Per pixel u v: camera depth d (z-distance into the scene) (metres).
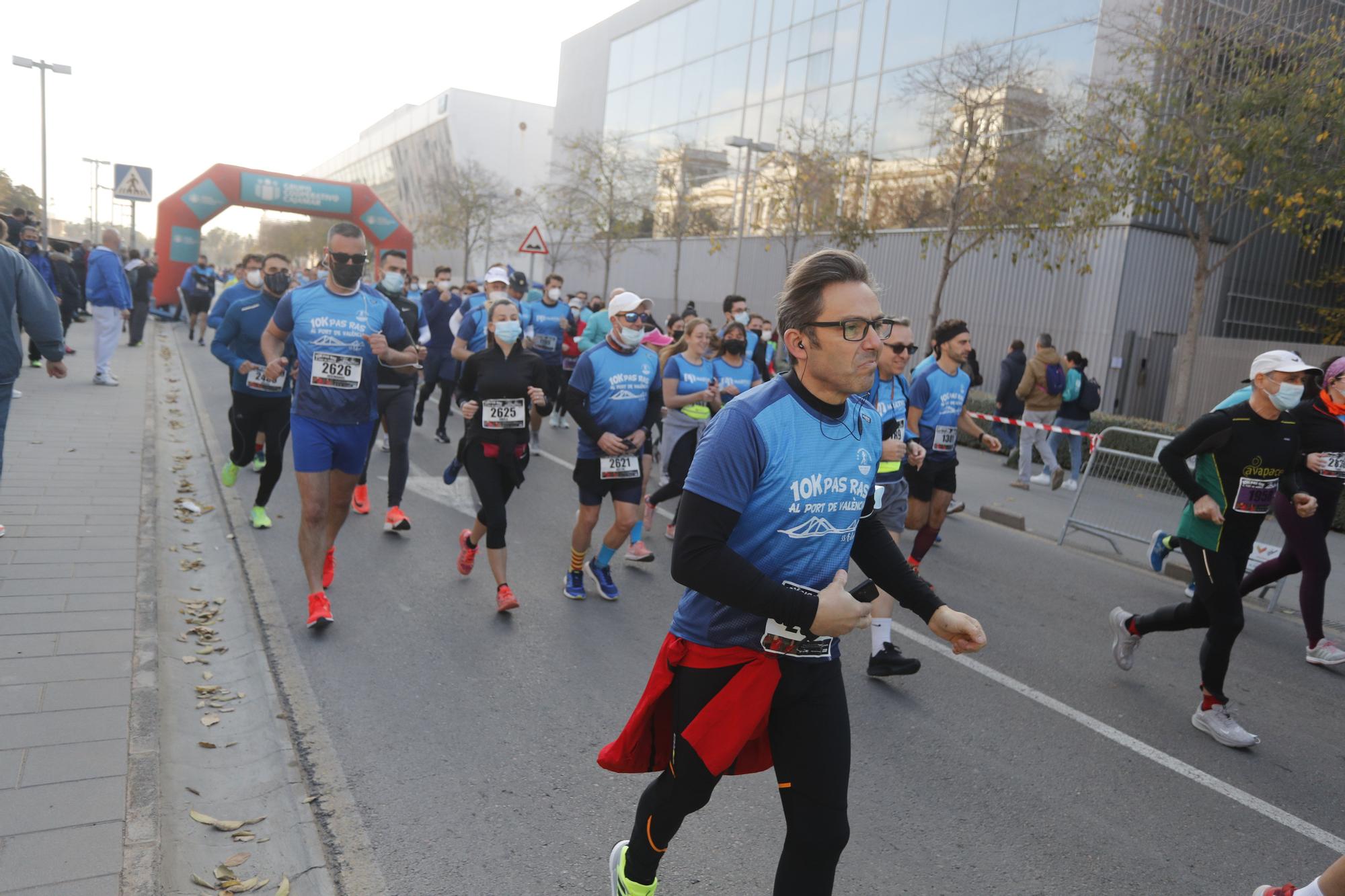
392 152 73.75
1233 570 4.34
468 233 38.75
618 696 4.39
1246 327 18.42
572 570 5.82
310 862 2.92
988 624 6.05
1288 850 3.45
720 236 28.52
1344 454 5.39
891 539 2.29
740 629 2.07
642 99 34.09
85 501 6.44
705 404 7.10
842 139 21.41
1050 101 15.95
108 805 2.88
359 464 5.04
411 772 3.54
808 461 2.03
